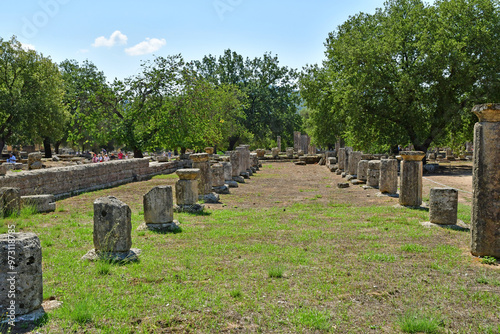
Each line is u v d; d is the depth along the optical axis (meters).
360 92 29.98
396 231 9.85
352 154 25.08
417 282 6.14
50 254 7.52
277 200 16.97
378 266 6.95
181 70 31.67
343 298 5.51
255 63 68.88
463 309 5.14
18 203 11.62
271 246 8.46
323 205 15.23
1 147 38.72
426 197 16.33
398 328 4.63
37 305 4.84
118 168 22.39
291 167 38.59
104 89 29.62
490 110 6.95
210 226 10.74
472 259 7.26
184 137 32.22
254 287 5.92
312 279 6.28
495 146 7.05
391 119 30.70
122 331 4.43
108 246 7.20
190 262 7.20
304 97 42.00
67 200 15.48
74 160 41.59
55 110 40.00
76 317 4.68
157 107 30.94
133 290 5.68
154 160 43.88
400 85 28.03
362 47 29.44
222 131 53.28
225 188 19.27
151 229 9.89
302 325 4.68
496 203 7.09
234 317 4.88
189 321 4.74
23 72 36.91
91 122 29.59
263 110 65.25
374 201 15.85
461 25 28.66
